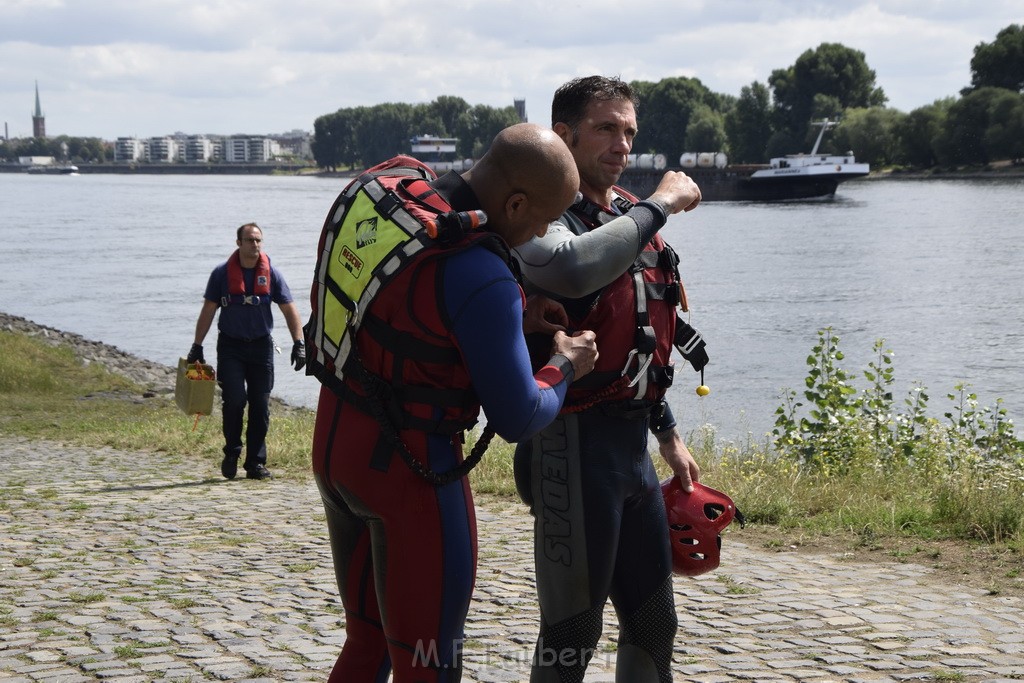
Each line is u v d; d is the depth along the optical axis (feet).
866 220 252.83
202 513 24.62
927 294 113.60
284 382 70.64
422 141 631.15
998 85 479.82
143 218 308.19
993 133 446.19
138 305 118.32
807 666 13.71
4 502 25.96
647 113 567.18
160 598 16.98
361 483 8.57
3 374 58.44
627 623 10.40
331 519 9.34
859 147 497.46
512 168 8.48
